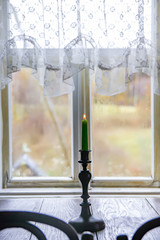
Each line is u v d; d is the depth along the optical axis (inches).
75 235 27.3
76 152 72.4
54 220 27.9
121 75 65.2
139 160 75.6
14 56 63.7
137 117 74.8
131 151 75.6
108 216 52.4
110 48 64.8
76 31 64.7
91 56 64.6
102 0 65.0
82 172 46.8
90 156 71.5
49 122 80.9
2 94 71.7
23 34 64.3
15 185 72.8
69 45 64.1
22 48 64.9
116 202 60.8
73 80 71.3
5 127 72.2
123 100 74.2
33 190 70.8
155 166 73.0
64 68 63.9
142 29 64.1
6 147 72.4
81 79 71.4
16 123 78.2
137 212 54.4
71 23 64.8
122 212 54.6
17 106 79.0
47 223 27.8
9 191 69.8
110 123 74.9
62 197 66.4
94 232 44.9
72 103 71.7
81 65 64.5
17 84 80.9
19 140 78.3
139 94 74.0
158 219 28.6
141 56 64.0
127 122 74.7
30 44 64.4
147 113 74.7
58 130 80.7
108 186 73.0
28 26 64.8
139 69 69.0
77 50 64.5
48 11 64.9
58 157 79.4
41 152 79.4
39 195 68.4
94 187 72.9
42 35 65.2
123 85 65.2
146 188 72.7
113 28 65.0
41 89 81.7
